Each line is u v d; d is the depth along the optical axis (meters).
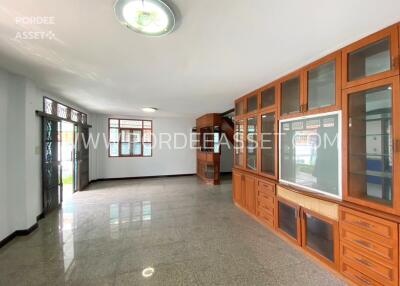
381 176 1.76
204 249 2.54
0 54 2.15
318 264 2.22
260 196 3.33
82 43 1.91
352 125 1.96
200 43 1.91
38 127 3.45
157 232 3.03
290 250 2.52
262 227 3.20
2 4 1.35
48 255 2.40
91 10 1.42
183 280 1.97
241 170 4.08
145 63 2.38
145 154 7.59
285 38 1.82
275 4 1.35
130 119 7.36
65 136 5.34
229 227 3.21
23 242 2.71
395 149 1.57
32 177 3.08
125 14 1.41
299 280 1.97
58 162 4.18
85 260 2.30
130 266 2.19
